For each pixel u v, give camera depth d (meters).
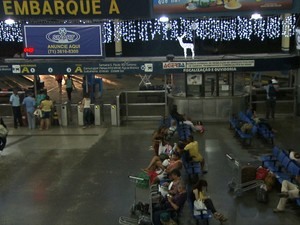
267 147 15.51
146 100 20.17
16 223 9.94
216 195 11.24
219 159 14.20
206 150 15.26
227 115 19.44
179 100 19.52
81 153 15.27
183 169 12.87
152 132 18.11
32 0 14.16
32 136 17.89
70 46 18.55
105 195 11.41
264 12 13.79
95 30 18.39
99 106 19.42
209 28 29.78
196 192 9.55
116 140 16.94
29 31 18.45
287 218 9.88
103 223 9.81
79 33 18.42
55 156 14.99
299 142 16.03
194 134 17.53
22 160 14.60
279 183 11.17
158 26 30.69
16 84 29.55
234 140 16.52
